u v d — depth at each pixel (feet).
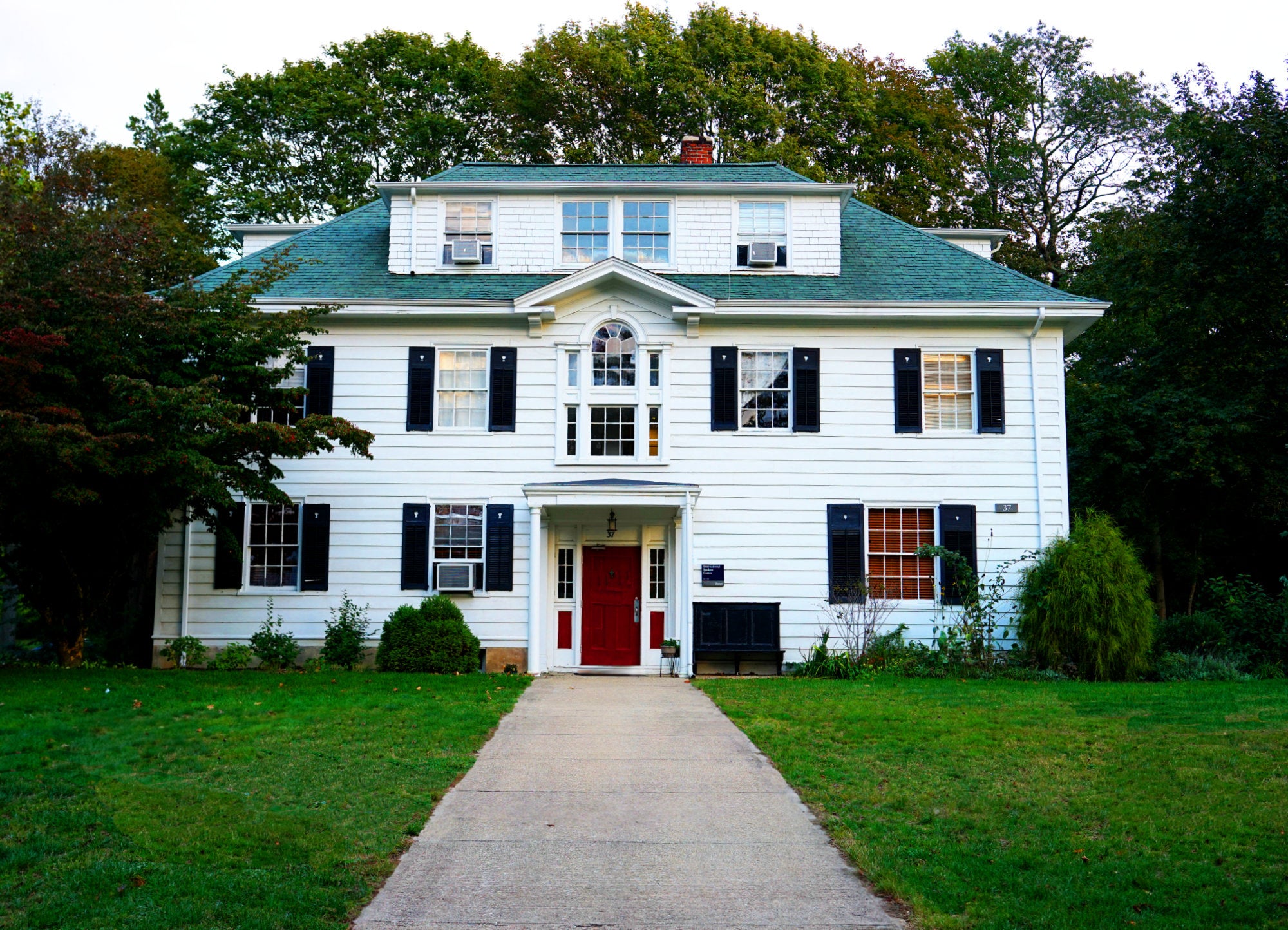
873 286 68.13
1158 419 88.94
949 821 29.27
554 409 66.13
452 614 61.67
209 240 112.47
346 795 31.04
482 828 28.71
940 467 65.98
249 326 57.11
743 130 117.70
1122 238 103.04
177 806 29.12
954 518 65.51
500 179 72.08
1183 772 33.53
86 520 55.36
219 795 30.37
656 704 48.19
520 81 120.57
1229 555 98.73
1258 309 88.22
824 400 66.39
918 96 127.34
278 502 58.70
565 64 119.24
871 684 55.26
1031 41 128.67
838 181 112.27
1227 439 87.66
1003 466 66.03
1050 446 66.03
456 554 65.51
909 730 40.32
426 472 65.57
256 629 64.18
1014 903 23.38
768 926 22.41
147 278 64.39
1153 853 26.63
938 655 62.13
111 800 29.50
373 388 66.08
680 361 66.59
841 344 66.80
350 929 22.04
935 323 66.69
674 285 65.16
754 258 68.90
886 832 28.32
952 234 78.48
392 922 22.39
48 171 106.11
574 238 70.28
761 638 63.36
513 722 43.04
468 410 66.59
